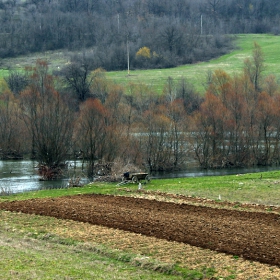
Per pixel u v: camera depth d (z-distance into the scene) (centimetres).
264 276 8238
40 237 10938
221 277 8288
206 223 11775
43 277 7738
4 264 8269
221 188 17775
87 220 12188
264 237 10469
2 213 13162
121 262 9169
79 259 9156
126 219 12188
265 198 16088
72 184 19938
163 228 11269
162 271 8694
